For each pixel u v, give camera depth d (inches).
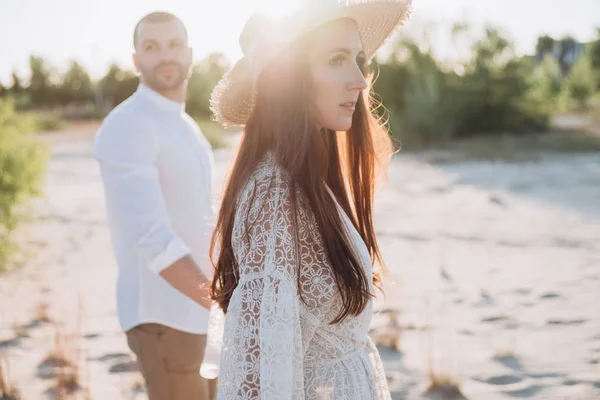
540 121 981.2
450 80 983.6
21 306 251.9
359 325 69.8
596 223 382.6
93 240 377.4
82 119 1925.4
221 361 65.1
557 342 203.9
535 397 167.3
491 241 347.6
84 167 740.7
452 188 534.6
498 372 182.4
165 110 112.7
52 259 331.9
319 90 68.3
